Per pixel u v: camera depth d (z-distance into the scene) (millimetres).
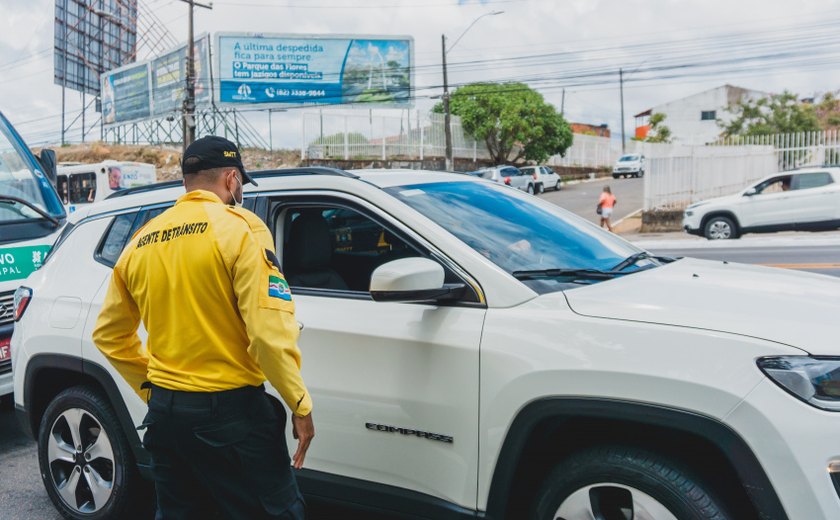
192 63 27422
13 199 5543
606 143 48438
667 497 2271
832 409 2064
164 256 2297
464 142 37312
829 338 2199
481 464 2568
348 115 34906
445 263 2797
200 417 2250
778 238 17609
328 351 2914
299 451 2324
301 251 3248
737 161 22406
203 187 2436
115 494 3559
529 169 34594
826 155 21828
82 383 3812
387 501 2799
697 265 3348
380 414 2781
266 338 2143
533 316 2551
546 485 2545
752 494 2119
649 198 22500
